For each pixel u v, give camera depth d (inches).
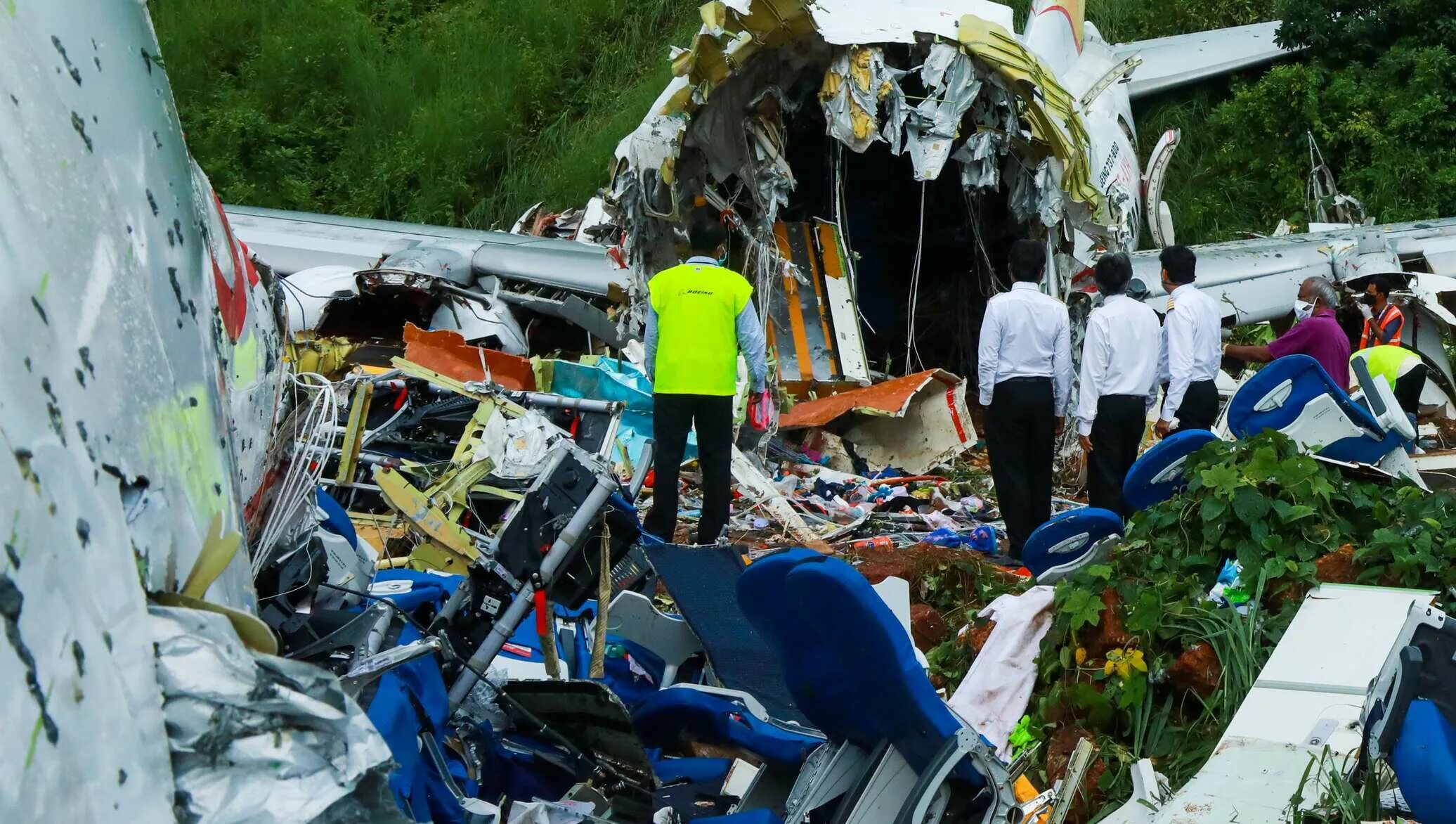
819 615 209.9
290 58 1405.0
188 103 1380.4
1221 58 1269.7
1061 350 520.4
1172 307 534.3
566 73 1456.7
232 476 157.8
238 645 130.4
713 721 281.3
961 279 881.5
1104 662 312.5
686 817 250.2
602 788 248.1
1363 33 1200.2
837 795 232.5
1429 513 329.1
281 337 238.4
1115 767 287.9
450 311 745.0
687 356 509.7
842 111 673.0
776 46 674.8
